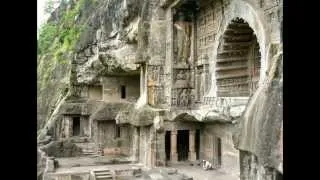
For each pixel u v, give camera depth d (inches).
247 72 829.2
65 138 1357.0
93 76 1338.6
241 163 507.5
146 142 1005.8
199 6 931.3
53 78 1729.8
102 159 1153.4
